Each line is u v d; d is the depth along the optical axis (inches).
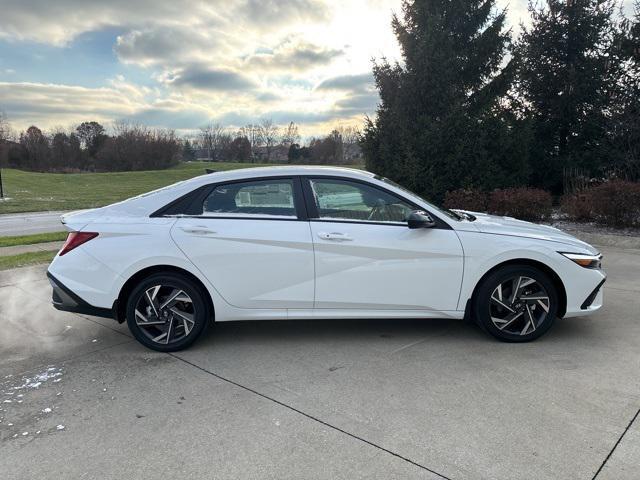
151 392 133.2
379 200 161.5
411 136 485.1
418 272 157.0
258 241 155.5
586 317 185.0
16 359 156.8
